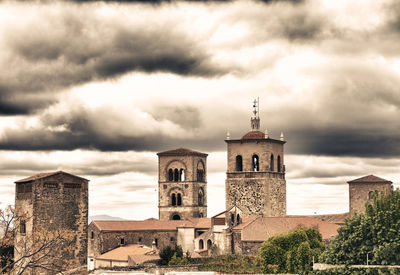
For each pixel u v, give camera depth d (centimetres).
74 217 13225
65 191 13175
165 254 13088
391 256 9062
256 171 14912
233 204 14675
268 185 14800
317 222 13575
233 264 11594
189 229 15950
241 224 13738
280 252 10994
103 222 15662
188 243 15912
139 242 15688
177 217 18125
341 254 9506
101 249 15150
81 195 13362
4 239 9262
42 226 12812
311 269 9994
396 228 9275
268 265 10869
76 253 13100
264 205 14750
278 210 15162
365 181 15675
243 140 15050
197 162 18362
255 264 11500
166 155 18312
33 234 11500
